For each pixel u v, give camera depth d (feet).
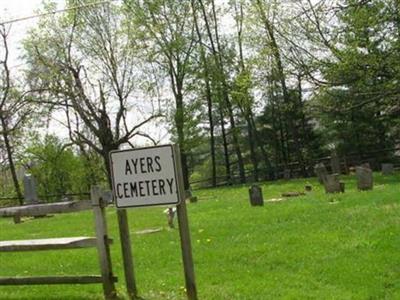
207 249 36.40
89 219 69.51
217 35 149.79
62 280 24.36
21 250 24.52
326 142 147.95
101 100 141.90
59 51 139.64
